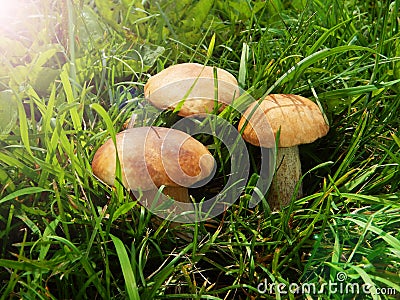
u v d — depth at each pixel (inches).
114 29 18.6
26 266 9.8
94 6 20.5
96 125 15.5
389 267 11.7
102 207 12.9
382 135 15.3
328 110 15.2
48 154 12.3
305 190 15.0
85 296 10.6
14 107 13.8
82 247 11.5
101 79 16.3
